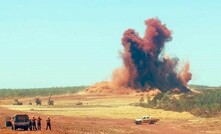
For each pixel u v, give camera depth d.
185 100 150.25
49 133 62.78
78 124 91.69
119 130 84.94
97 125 93.62
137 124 105.62
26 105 185.88
